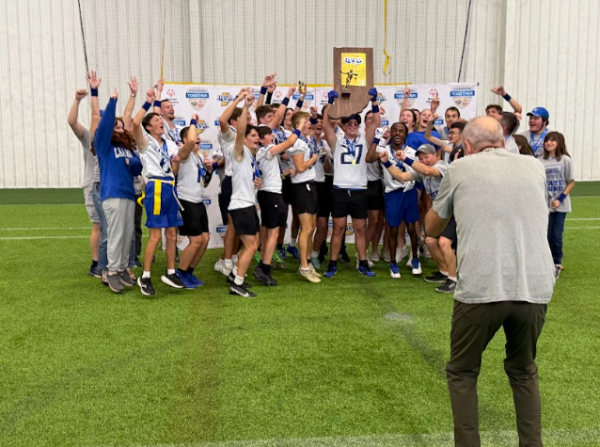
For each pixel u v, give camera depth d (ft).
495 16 46.09
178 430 9.39
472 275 7.68
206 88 23.63
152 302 16.84
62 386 11.05
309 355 12.69
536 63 46.85
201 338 13.76
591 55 47.24
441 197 8.34
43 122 44.62
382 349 13.08
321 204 21.48
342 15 44.96
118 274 17.63
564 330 14.40
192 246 18.28
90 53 44.27
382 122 25.08
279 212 18.51
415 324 14.88
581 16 46.65
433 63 45.75
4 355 12.62
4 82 43.88
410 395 10.70
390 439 9.11
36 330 14.29
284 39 45.01
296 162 18.67
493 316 7.61
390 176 19.52
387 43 45.42
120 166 17.21
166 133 20.80
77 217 32.17
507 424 9.66
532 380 8.04
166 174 17.06
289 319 15.30
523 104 47.29
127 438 9.14
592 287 18.52
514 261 7.61
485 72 46.75
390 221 19.81
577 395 10.74
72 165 45.32
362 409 10.14
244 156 17.17
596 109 47.93
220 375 11.59
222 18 44.29
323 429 9.43
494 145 8.32
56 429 9.43
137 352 12.84
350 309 16.25
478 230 7.70
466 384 8.01
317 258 21.85
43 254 23.26
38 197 40.09
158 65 44.70
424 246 23.61
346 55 19.95
